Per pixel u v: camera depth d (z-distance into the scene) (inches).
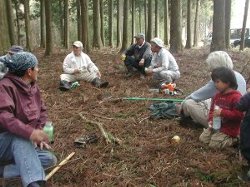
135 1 1162.0
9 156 144.3
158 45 346.0
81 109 270.5
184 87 350.0
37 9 1258.6
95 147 198.7
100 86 346.3
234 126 193.2
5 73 145.6
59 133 219.8
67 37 898.7
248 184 159.8
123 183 161.0
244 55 587.8
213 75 188.9
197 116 220.7
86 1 678.5
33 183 136.6
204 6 1365.7
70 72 350.0
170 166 176.2
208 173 169.2
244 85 204.8
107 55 671.8
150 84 354.6
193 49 794.2
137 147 199.3
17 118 140.9
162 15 1262.3
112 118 248.8
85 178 165.2
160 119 245.6
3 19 461.1
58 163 177.3
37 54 735.1
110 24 1066.1
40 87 354.9
